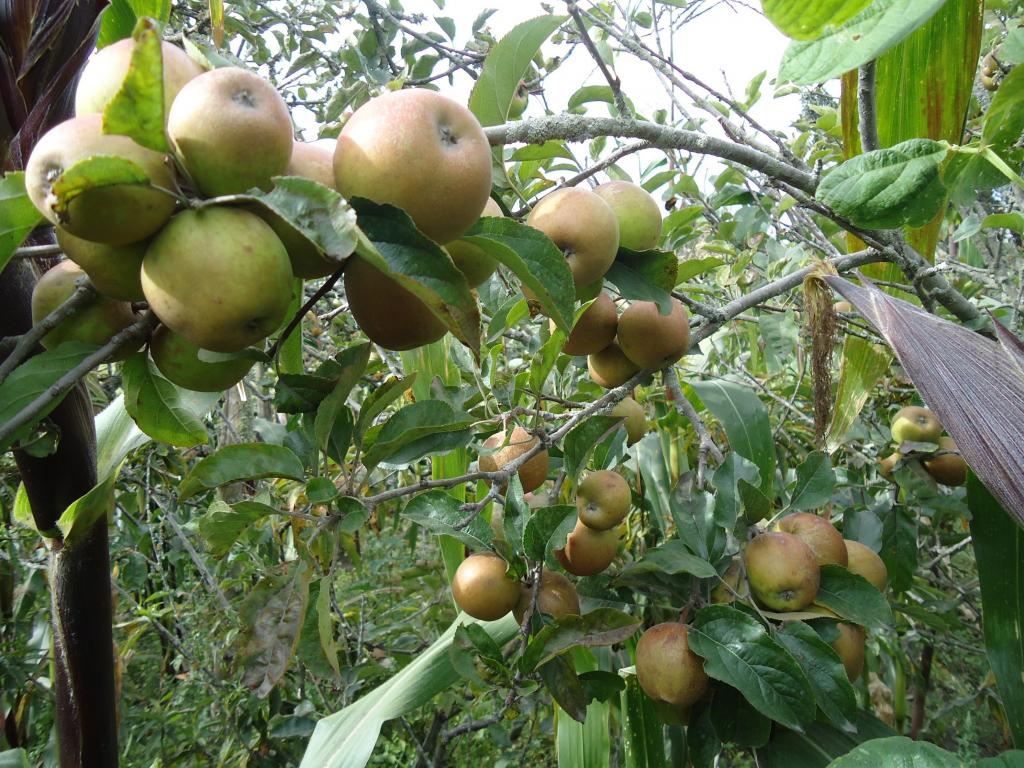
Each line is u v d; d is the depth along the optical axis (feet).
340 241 1.02
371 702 2.72
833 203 1.82
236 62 1.39
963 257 5.30
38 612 4.21
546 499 2.41
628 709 2.82
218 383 1.33
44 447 1.82
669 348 2.16
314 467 1.62
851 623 2.24
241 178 1.10
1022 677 2.33
